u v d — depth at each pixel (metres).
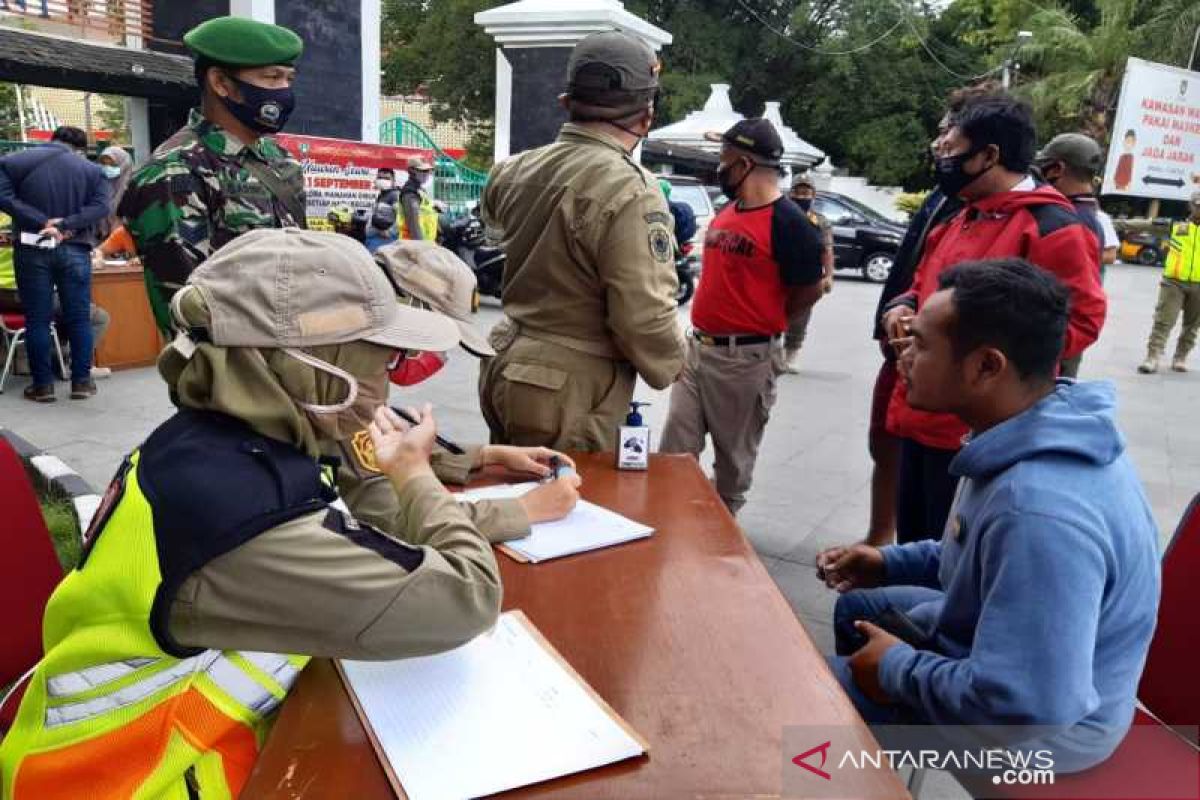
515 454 2.21
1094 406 1.49
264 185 2.62
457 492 2.05
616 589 1.62
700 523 1.95
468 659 1.35
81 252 5.39
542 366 2.53
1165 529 4.23
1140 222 12.56
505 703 1.24
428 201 9.72
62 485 3.57
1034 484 1.40
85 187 5.33
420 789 1.07
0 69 7.82
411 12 28.61
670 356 2.49
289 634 1.15
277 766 1.13
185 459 1.15
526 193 2.55
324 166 9.49
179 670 1.19
